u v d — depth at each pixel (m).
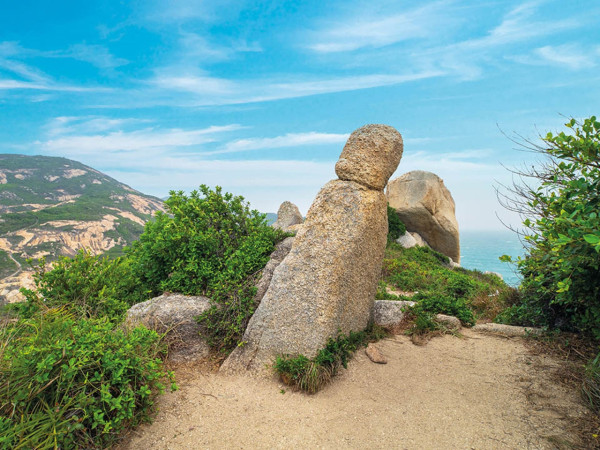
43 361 2.95
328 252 4.64
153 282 6.00
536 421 3.44
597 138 3.80
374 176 4.98
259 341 4.65
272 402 3.90
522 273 5.83
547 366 4.43
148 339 3.82
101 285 5.54
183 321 4.92
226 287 5.20
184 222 5.96
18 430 2.59
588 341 4.80
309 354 4.39
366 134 5.07
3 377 3.00
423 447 3.17
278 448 3.17
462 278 8.91
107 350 3.33
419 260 15.16
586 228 3.21
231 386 4.23
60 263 5.48
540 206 4.65
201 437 3.28
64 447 2.74
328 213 4.83
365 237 4.93
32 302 4.98
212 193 6.45
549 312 5.54
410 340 5.49
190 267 5.39
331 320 4.53
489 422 3.49
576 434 3.21
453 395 4.01
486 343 5.29
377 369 4.61
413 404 3.86
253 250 5.86
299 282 4.64
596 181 3.77
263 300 4.83
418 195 19.98
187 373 4.48
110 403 3.05
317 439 3.30
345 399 3.97
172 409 3.66
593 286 4.57
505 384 4.16
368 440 3.29
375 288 5.71
